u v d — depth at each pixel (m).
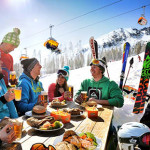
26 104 2.33
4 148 1.08
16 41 3.08
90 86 3.05
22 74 2.62
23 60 2.60
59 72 3.25
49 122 1.47
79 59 83.31
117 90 2.81
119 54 83.31
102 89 2.91
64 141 1.05
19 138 1.20
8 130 1.13
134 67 14.45
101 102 2.61
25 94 2.41
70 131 1.12
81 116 1.90
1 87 2.01
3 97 1.61
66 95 2.90
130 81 9.04
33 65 2.59
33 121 1.44
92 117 1.86
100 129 1.49
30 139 1.23
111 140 2.00
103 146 1.14
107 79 2.96
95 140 1.19
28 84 2.53
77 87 10.97
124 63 5.09
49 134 1.34
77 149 1.04
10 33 3.03
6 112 2.03
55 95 3.25
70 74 20.77
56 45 5.93
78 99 2.59
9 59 3.20
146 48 4.41
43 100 2.01
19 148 1.08
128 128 1.28
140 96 4.65
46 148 0.94
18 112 2.36
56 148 0.98
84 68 26.30
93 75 3.00
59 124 1.44
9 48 3.05
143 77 4.56
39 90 2.77
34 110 1.82
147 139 1.16
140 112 4.68
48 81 19.31
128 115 4.69
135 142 1.20
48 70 74.50
